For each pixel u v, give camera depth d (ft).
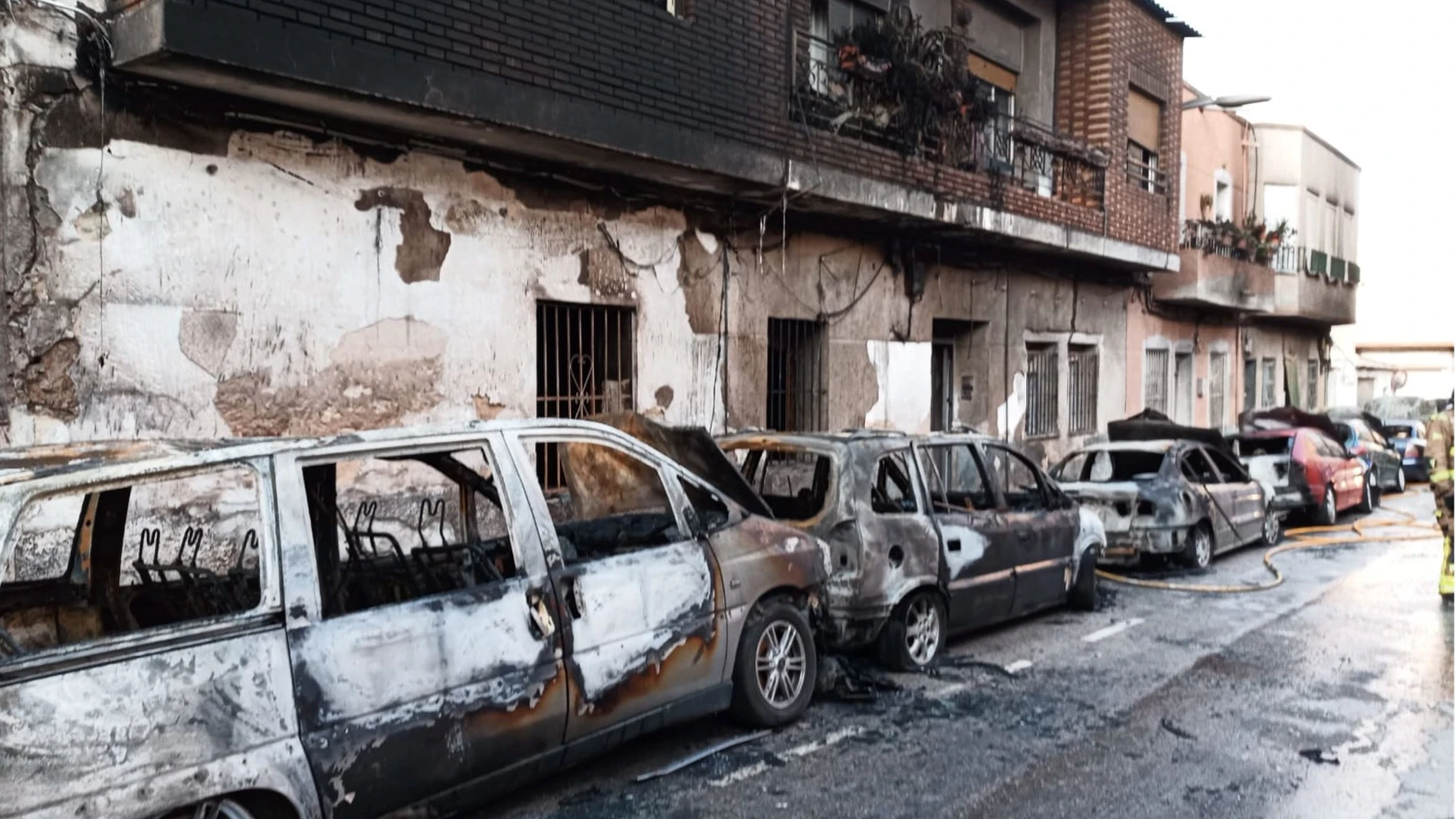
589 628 14.01
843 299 37.32
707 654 15.85
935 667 21.71
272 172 21.34
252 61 18.40
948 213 37.14
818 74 35.24
